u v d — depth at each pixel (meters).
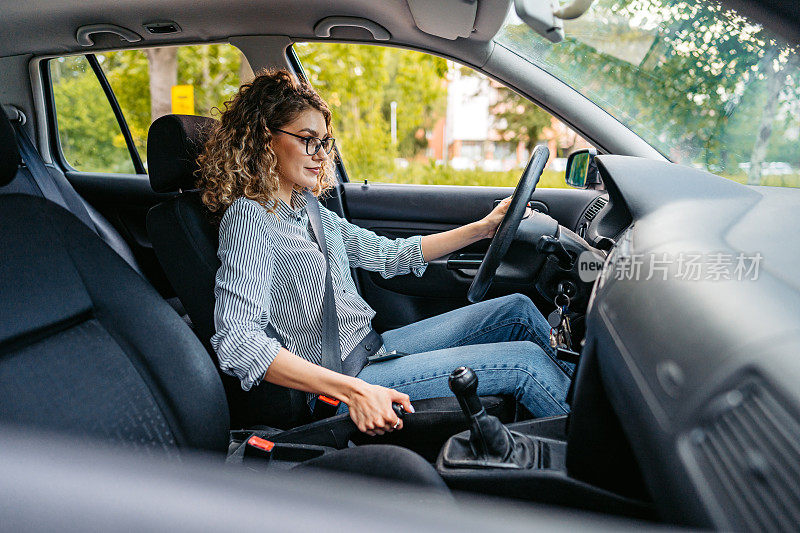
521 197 1.45
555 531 0.42
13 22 2.20
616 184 1.12
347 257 1.85
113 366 0.95
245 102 1.54
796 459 0.44
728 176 1.37
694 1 1.51
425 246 1.88
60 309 0.92
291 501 0.44
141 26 2.25
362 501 0.46
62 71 2.69
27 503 0.43
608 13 1.84
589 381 0.85
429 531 0.40
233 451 1.35
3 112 0.94
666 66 1.74
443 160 3.43
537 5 1.70
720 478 0.50
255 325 1.35
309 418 1.52
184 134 1.54
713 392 0.54
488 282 1.48
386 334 1.88
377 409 1.25
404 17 2.02
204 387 1.06
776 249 0.75
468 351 1.52
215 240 1.51
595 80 2.01
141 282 1.08
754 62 1.36
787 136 1.25
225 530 0.41
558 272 1.43
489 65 2.14
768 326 0.55
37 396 0.82
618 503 0.89
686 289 0.67
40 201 0.99
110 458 0.48
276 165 1.57
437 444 1.38
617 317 0.77
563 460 1.04
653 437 0.60
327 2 2.06
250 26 2.26
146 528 0.41
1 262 0.87
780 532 0.43
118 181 2.76
